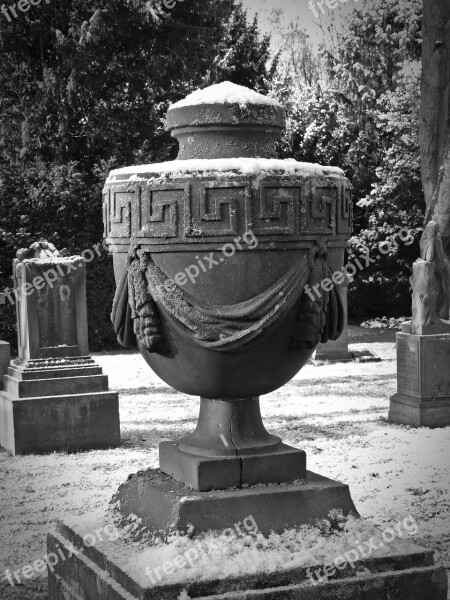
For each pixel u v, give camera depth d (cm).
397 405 1062
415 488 727
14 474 827
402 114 2516
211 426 442
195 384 430
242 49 2706
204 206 405
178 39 2202
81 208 2122
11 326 2098
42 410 929
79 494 743
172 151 2450
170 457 450
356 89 2598
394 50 2583
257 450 433
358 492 718
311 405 1204
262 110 432
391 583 388
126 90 2277
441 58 1842
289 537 405
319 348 1694
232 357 413
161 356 433
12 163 2158
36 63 2184
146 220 414
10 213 2142
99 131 2180
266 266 409
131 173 422
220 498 408
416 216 2547
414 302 1056
